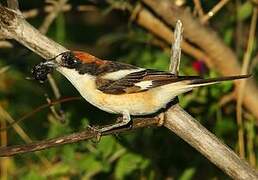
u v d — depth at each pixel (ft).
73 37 51.65
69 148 36.94
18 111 42.29
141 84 29.22
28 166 38.88
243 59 40.81
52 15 39.93
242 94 37.29
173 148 38.52
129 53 42.14
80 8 41.22
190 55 39.68
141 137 37.76
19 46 36.81
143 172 37.70
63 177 37.63
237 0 40.29
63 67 30.25
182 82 28.58
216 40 38.04
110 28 52.37
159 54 39.83
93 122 40.32
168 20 37.50
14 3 27.53
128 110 29.84
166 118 28.22
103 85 29.86
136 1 39.29
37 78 30.12
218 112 37.88
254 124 39.40
